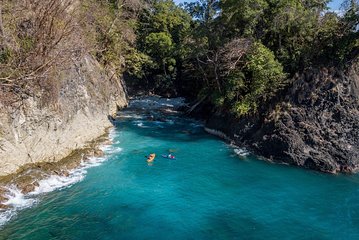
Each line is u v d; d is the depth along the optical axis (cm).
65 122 2612
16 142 2133
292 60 3044
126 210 1877
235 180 2342
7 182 1978
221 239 1650
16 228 1642
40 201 1911
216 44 3431
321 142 2719
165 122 3994
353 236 1709
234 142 3172
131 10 5956
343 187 2291
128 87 5769
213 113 3678
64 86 2673
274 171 2544
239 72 3108
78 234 1633
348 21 2786
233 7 3103
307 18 2970
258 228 1755
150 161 2617
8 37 2183
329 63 2892
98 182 2211
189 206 1953
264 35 3238
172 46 5725
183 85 5891
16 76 2152
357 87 2830
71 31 2581
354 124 2734
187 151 2916
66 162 2420
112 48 4459
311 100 2861
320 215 1903
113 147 2942
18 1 2367
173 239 1631
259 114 3077
